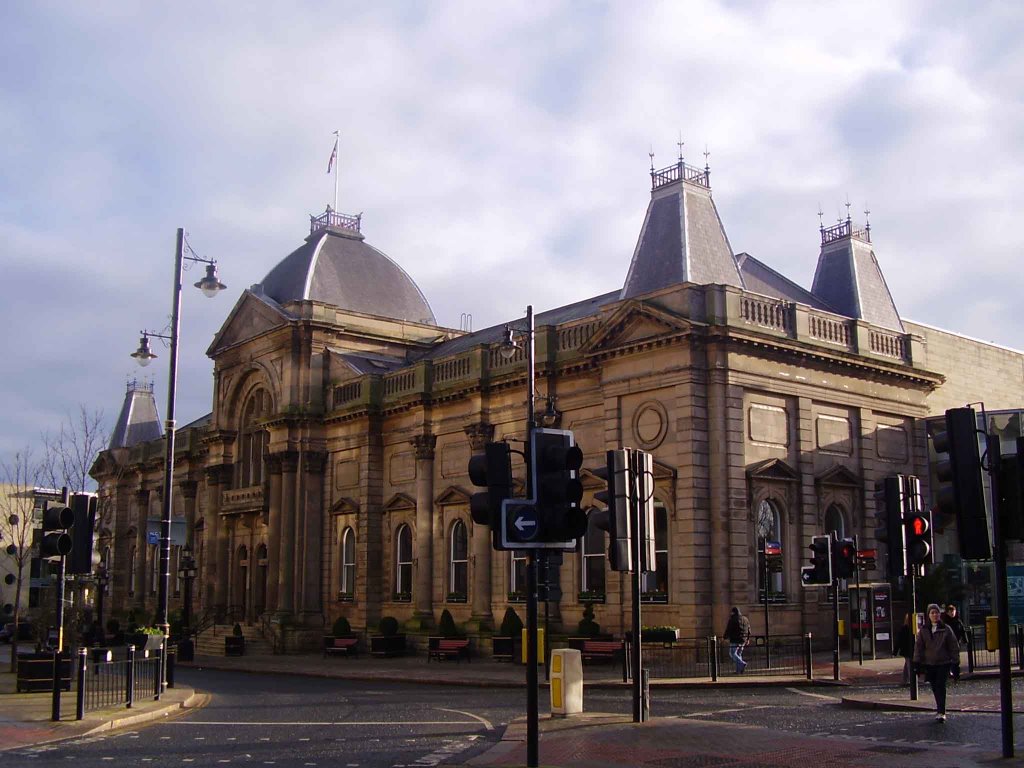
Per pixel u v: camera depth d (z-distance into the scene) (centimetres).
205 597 6338
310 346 5531
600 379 4025
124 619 7550
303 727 2139
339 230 6250
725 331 3647
